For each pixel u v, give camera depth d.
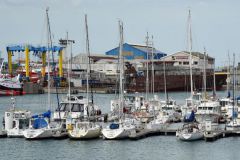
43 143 73.06
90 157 65.12
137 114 97.81
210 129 77.62
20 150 68.94
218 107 99.62
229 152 67.56
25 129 76.62
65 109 94.25
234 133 78.19
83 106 94.69
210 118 94.25
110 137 74.62
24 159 64.38
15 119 78.75
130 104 113.25
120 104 87.38
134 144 72.44
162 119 89.81
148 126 82.81
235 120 81.69
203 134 75.12
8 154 66.81
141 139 76.06
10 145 71.94
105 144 72.25
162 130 80.12
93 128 75.00
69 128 76.25
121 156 65.50
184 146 71.19
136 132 77.38
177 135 75.88
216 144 72.38
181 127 81.25
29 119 78.81
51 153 67.19
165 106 108.56
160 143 73.12
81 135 74.06
